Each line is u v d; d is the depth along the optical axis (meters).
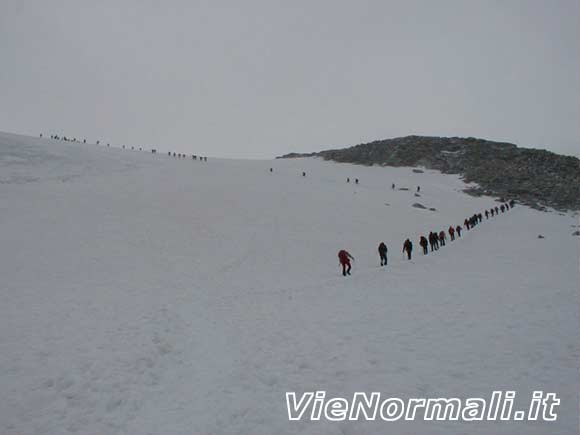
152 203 33.00
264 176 57.66
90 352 8.58
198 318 11.09
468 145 94.75
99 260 18.62
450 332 8.47
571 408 4.92
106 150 60.22
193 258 20.25
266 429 5.24
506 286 13.16
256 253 22.27
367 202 46.12
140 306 12.27
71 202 30.61
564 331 7.87
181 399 6.45
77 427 5.86
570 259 20.34
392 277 16.56
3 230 22.23
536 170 77.88
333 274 18.12
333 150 106.44
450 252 24.09
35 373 7.66
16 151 44.53
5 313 11.33
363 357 7.43
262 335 9.38
